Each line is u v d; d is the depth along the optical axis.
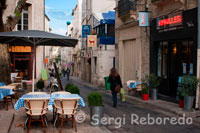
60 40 9.91
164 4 12.55
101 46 23.52
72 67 54.81
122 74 17.78
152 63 13.91
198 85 9.79
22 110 9.09
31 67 21.11
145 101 12.17
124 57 17.80
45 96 6.96
